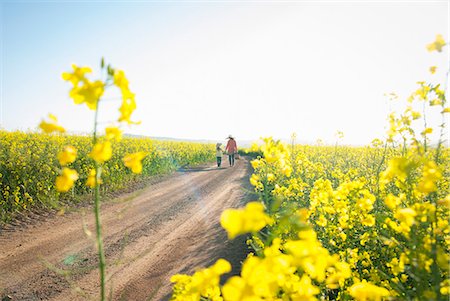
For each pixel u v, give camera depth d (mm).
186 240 6750
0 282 4766
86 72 1591
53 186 8938
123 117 1615
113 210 8984
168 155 22125
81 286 4691
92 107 1621
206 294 1955
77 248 6129
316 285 2578
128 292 4555
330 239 3434
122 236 6902
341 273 1977
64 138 16656
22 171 9023
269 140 2588
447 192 4375
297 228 1178
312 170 9578
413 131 3531
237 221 952
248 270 1074
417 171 3730
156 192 12320
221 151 25922
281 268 1089
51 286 4676
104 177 11039
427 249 2080
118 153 15617
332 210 3494
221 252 5836
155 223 7945
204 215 8797
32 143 13242
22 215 7801
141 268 5340
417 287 2146
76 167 10531
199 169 23344
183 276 1992
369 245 3840
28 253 5809
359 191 3521
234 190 13008
